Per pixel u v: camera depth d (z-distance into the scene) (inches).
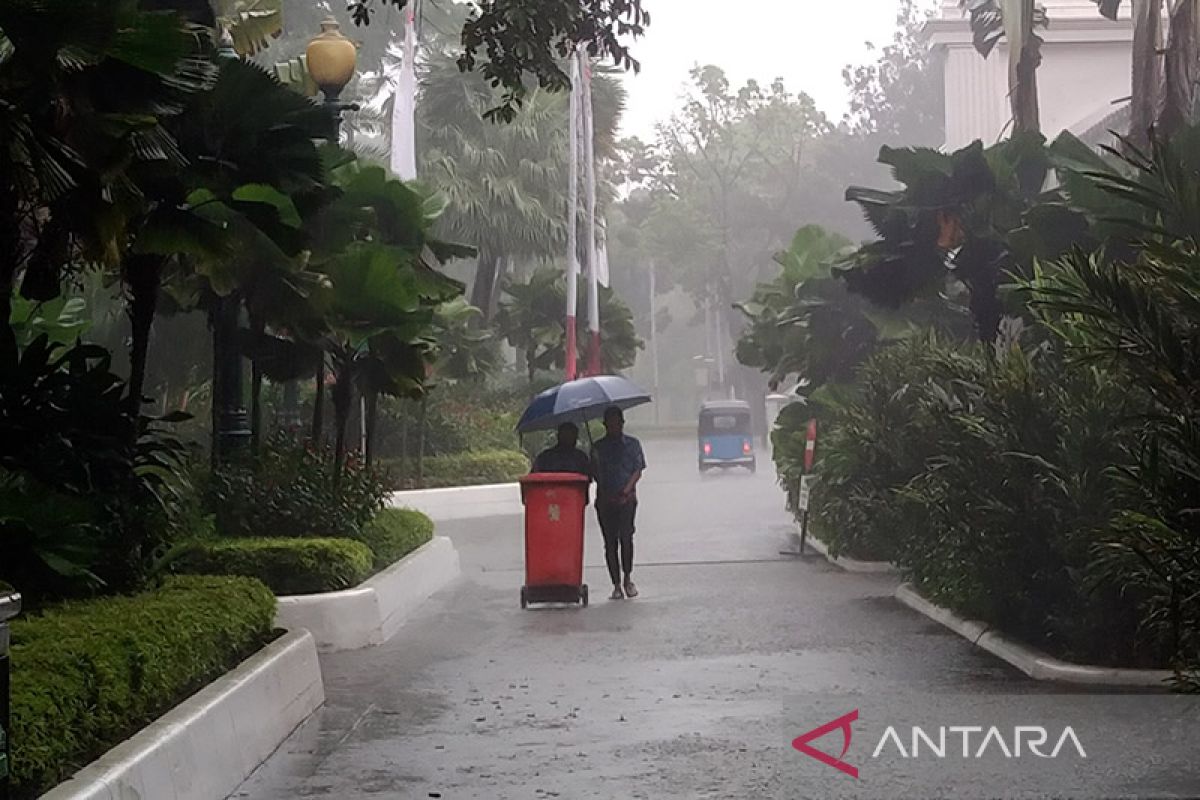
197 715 322.0
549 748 371.6
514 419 1635.1
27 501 376.2
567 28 458.6
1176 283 329.4
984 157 713.6
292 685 406.6
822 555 890.1
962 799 306.0
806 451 933.8
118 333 1035.3
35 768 253.1
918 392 667.4
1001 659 480.4
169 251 437.7
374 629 564.4
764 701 423.2
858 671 467.8
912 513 600.1
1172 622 320.5
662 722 398.9
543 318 1902.1
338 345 699.4
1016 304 642.2
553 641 565.3
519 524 1221.1
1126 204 608.1
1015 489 464.8
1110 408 430.9
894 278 749.3
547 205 1919.3
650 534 1096.8
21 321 581.9
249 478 644.7
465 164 1871.3
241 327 702.5
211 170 442.9
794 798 312.7
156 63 355.6
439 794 327.3
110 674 300.8
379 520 737.0
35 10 336.2
